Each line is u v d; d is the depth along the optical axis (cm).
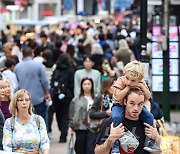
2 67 2538
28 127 1463
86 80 1947
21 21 7731
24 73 2309
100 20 8400
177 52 3152
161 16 3216
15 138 1452
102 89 1805
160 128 1645
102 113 1788
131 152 1162
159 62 3081
